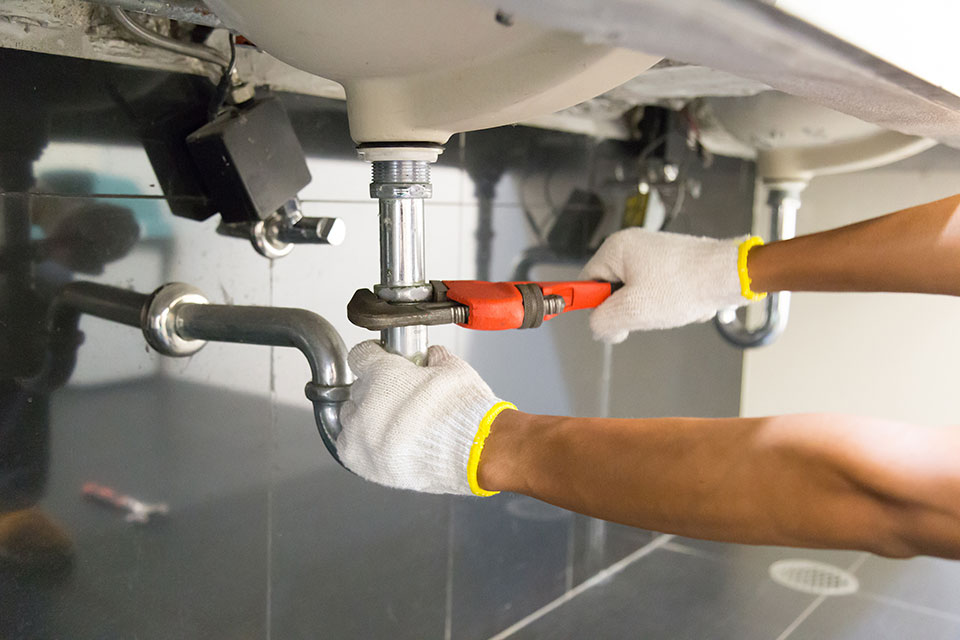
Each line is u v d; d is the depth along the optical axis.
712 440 0.43
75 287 0.75
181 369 0.86
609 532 1.64
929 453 0.37
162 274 0.82
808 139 1.22
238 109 0.80
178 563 0.88
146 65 0.78
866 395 1.94
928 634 1.40
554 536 1.48
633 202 1.50
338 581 1.08
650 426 0.45
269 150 0.80
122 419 0.81
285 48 0.51
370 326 0.54
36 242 0.72
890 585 1.60
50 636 0.77
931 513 0.36
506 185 1.27
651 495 0.43
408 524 1.17
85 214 0.75
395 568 1.16
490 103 0.51
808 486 0.40
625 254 0.76
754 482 0.41
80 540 0.79
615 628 1.40
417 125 0.55
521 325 0.61
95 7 0.73
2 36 0.68
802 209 1.96
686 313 0.74
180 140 0.83
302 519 1.02
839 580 1.62
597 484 0.45
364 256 1.04
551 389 1.44
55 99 0.72
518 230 1.31
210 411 0.89
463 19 0.46
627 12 0.30
